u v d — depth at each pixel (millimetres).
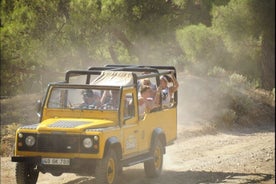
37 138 29219
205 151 49656
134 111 32312
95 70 34719
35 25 63500
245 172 39594
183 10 69062
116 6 63188
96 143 28625
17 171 30406
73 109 31828
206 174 38094
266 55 90812
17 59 70188
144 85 34281
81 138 28781
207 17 91688
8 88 74438
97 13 62812
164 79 37312
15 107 65812
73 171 29328
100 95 32156
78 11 62406
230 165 42281
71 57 69438
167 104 37188
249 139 58281
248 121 69438
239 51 87375
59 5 64625
